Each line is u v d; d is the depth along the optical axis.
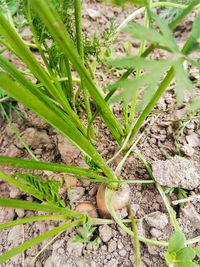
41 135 0.23
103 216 0.18
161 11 0.28
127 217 0.18
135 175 0.20
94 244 0.17
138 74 0.16
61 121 0.10
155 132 0.22
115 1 0.08
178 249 0.13
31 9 0.11
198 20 0.08
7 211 0.20
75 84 0.26
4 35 0.09
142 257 0.16
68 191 0.20
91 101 0.25
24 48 0.10
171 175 0.17
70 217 0.16
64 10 0.11
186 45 0.10
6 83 0.07
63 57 0.15
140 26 0.07
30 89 0.11
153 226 0.17
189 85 0.07
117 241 0.17
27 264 0.17
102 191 0.17
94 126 0.24
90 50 0.15
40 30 0.13
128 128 0.18
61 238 0.17
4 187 0.22
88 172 0.14
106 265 0.16
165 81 0.12
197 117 0.21
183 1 0.25
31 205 0.12
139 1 0.08
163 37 0.07
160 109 0.23
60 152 0.22
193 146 0.20
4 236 0.19
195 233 0.16
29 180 0.14
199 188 0.18
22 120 0.25
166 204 0.17
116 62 0.07
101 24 0.31
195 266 0.12
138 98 0.24
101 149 0.22
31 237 0.19
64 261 0.16
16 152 0.23
